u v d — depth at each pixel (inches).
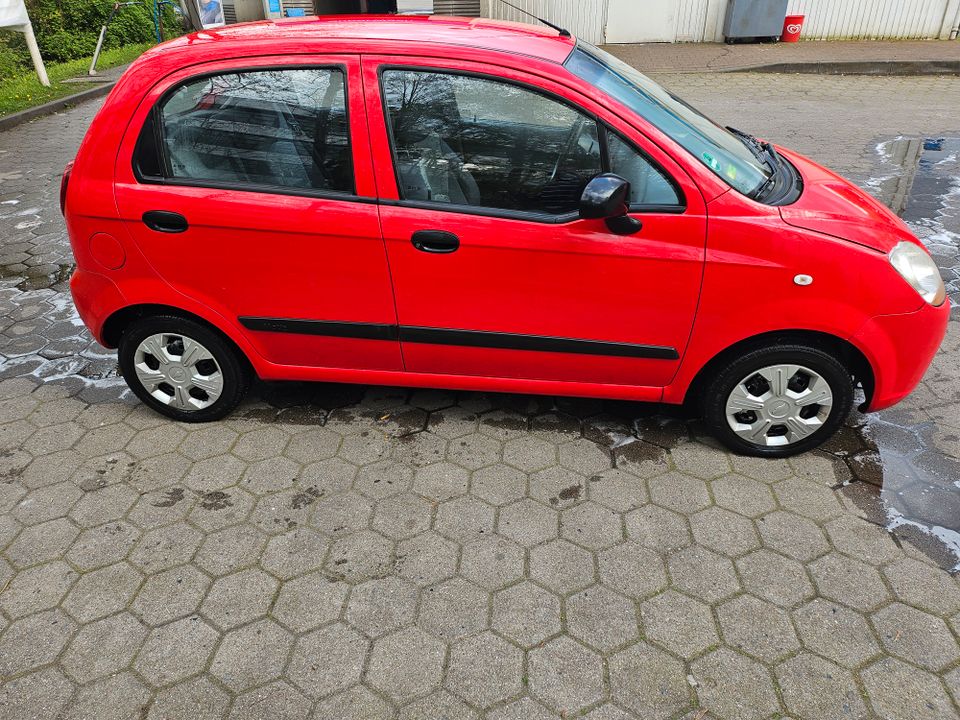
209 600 96.5
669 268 105.4
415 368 122.6
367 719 81.1
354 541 106.1
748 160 118.1
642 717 81.0
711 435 124.3
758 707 82.0
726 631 91.1
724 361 114.6
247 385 132.6
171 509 112.6
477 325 114.4
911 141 298.7
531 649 89.1
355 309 115.9
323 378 126.5
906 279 105.6
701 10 504.1
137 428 132.5
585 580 99.0
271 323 118.7
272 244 111.3
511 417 133.9
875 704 82.0
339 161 108.7
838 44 494.6
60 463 123.0
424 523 109.3
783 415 117.1
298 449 126.1
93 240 115.3
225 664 87.8
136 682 85.7
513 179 107.3
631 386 118.9
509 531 107.5
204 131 110.5
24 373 150.9
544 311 111.5
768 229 102.3
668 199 105.0
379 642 90.4
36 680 86.0
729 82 419.5
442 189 108.5
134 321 125.3
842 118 337.1
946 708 81.4
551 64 106.4
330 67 106.7
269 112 108.5
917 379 114.7
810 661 87.0
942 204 230.1
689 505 112.0
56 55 613.3
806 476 117.6
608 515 110.3
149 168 112.0
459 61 105.3
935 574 98.8
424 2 491.5
